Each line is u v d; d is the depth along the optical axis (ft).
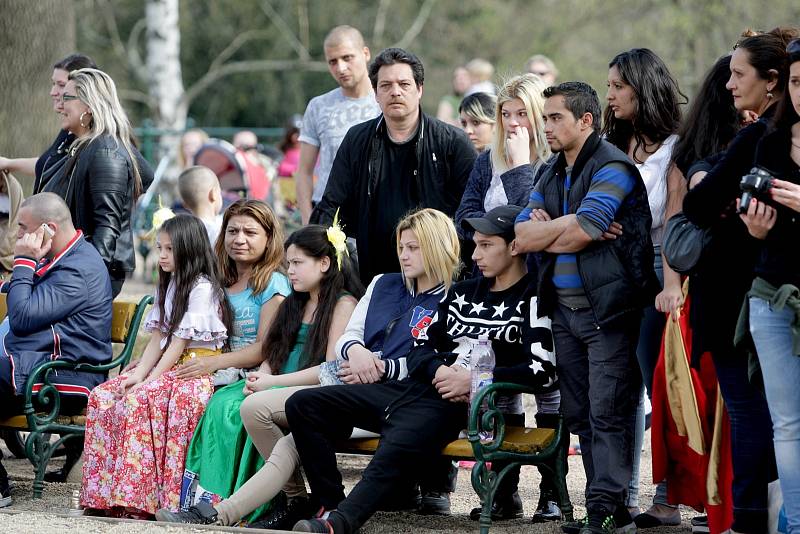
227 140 125.39
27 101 79.51
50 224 45.88
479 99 53.62
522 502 45.32
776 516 34.94
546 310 38.58
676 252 35.50
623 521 37.96
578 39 196.95
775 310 32.63
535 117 44.55
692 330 36.14
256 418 40.32
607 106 41.68
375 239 48.19
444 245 41.70
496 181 45.01
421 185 47.70
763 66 35.22
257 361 44.21
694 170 36.42
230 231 44.62
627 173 37.52
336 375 41.55
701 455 37.40
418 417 38.86
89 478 42.91
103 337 46.98
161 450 42.42
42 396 45.14
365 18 212.64
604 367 37.52
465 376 38.99
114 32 204.03
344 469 51.34
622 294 37.17
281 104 212.23
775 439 33.32
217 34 211.61
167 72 154.92
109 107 50.03
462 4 210.38
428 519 42.16
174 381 43.11
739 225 34.58
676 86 40.65
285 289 44.93
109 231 48.88
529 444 38.45
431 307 41.75
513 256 39.86
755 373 34.04
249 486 39.45
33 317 45.09
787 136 32.83
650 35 162.09
